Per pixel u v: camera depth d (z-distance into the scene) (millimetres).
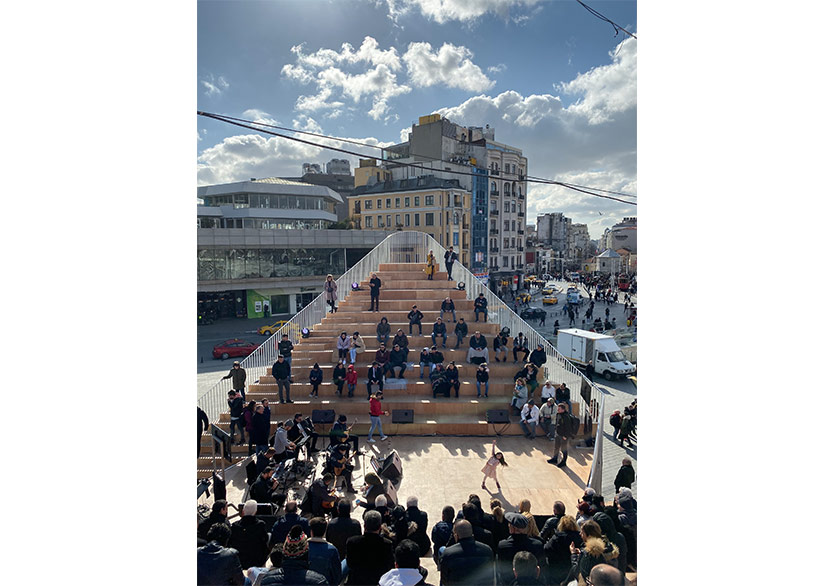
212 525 6238
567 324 37531
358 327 16516
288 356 14188
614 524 6254
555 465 10984
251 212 41812
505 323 16500
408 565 4797
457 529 5242
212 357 28188
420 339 15672
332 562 5195
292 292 39719
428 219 45906
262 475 8672
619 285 43781
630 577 5918
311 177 54500
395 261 21188
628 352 26000
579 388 13250
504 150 53312
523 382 12977
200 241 36219
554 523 6500
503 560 5281
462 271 19062
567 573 5426
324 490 7922
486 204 51469
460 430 12625
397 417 12555
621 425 16016
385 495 7500
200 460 11734
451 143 47344
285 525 6375
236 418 12258
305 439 11016
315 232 40781
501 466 10906
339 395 13906
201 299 36312
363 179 51656
